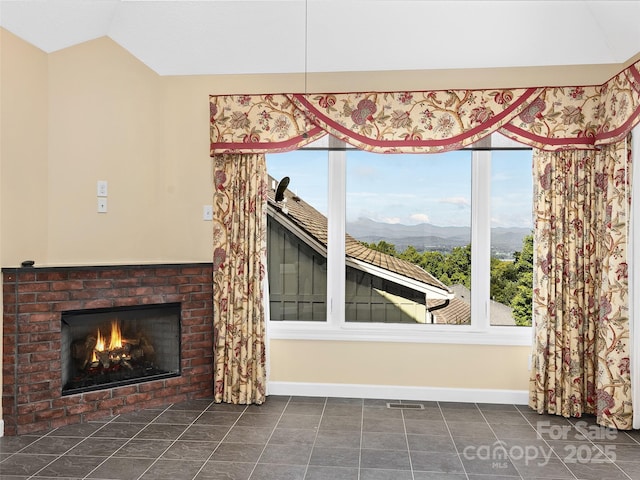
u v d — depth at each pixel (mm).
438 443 3357
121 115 4203
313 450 3227
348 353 4371
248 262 4242
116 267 3857
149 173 4336
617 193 3672
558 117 3990
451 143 4098
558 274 3973
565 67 4113
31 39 3674
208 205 4398
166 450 3215
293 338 4391
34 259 3748
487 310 4316
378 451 3217
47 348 3570
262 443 3336
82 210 4031
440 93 4105
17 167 3566
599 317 3873
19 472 2893
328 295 4469
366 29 4027
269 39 4164
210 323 4332
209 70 4363
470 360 4273
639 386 3588
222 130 4258
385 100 4152
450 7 3824
